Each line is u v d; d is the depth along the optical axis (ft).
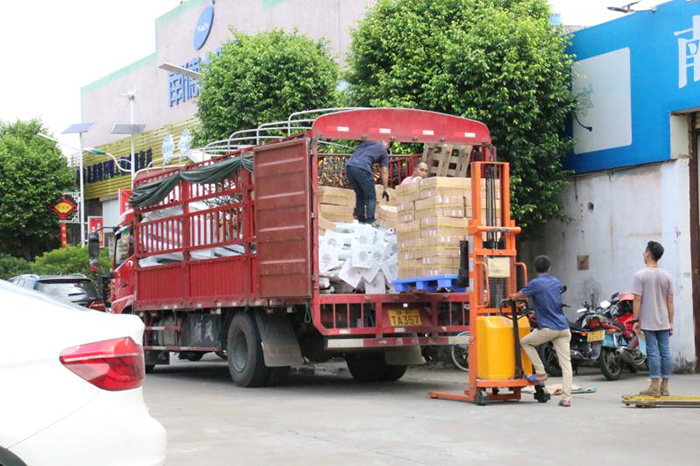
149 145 115.14
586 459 23.68
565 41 53.26
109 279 59.16
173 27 109.29
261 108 67.15
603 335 44.45
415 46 52.85
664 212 48.37
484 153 42.27
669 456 24.08
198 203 47.11
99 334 14.44
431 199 37.09
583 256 53.57
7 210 132.05
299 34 84.02
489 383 35.29
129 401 14.48
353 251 39.34
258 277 40.93
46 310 14.56
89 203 135.85
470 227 35.88
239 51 68.80
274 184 39.96
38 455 13.34
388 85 52.39
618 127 50.85
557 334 34.78
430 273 37.09
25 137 140.26
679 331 47.47
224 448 25.76
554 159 52.21
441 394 37.78
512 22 50.26
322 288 39.32
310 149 38.50
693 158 47.96
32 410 13.46
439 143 41.24
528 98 49.90
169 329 50.93
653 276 35.96
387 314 39.81
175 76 108.68
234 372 43.88
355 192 41.65
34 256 139.85
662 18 48.16
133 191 53.31
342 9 78.64
